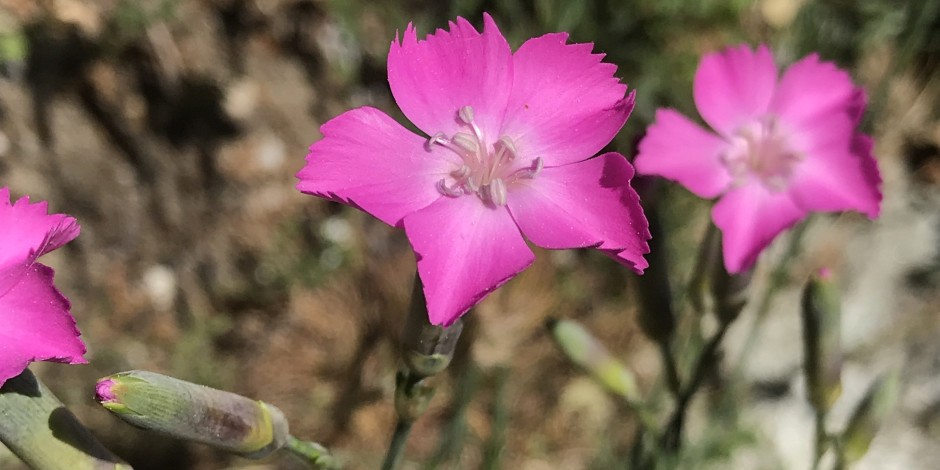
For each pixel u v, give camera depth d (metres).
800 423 0.27
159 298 0.26
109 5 0.23
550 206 0.16
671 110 0.19
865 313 0.28
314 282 0.26
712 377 0.27
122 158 0.25
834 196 0.19
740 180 0.19
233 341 0.26
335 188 0.16
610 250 0.16
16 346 0.15
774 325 0.28
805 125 0.19
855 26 0.28
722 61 0.19
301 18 0.26
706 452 0.22
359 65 0.27
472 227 0.16
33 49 0.23
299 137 0.27
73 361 0.15
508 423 0.25
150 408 0.15
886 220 0.29
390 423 0.24
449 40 0.16
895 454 0.26
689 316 0.24
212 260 0.26
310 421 0.24
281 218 0.27
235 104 0.25
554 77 0.16
